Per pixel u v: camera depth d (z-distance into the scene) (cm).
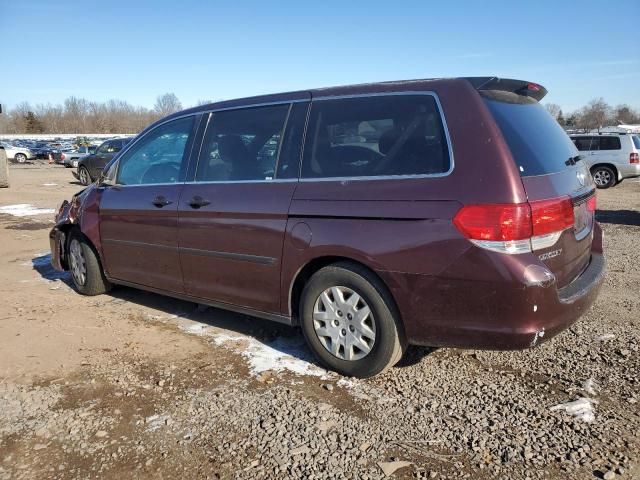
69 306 525
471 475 262
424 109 330
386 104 346
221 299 421
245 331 452
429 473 264
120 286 594
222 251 407
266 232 377
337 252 341
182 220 434
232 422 311
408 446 286
